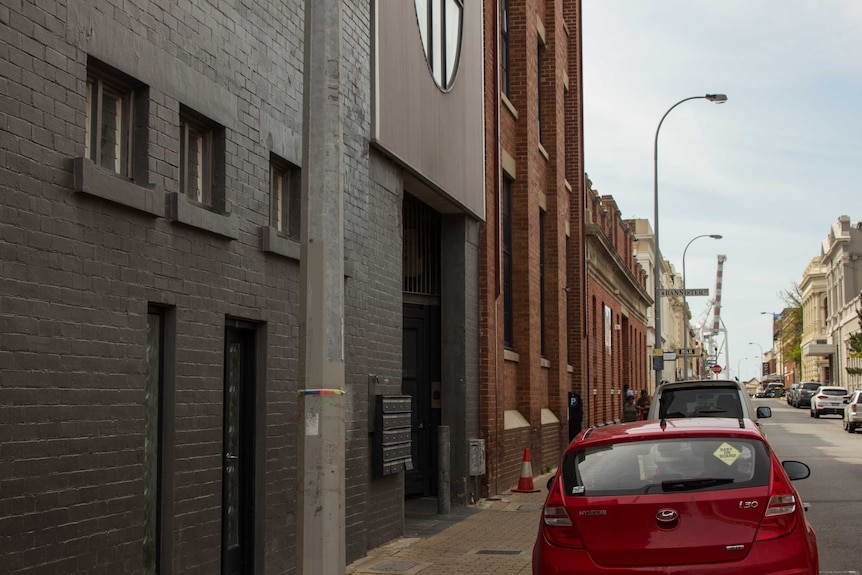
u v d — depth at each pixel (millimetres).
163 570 7301
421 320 16312
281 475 9258
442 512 14773
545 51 24734
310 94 6203
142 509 6867
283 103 9609
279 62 9555
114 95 7129
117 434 6605
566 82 27891
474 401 16703
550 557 6617
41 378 5887
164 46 7449
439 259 16484
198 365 7770
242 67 8750
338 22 6258
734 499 6352
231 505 8742
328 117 6168
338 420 5980
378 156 12312
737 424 7312
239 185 8594
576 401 25312
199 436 7758
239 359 8922
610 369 37688
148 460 7289
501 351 18250
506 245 20703
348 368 11062
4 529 5523
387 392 12406
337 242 6121
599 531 6504
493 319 17500
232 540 8742
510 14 21469
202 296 7859
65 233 6168
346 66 11195
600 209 36406
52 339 6000
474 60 16672
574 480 6840
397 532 12578
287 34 9766
